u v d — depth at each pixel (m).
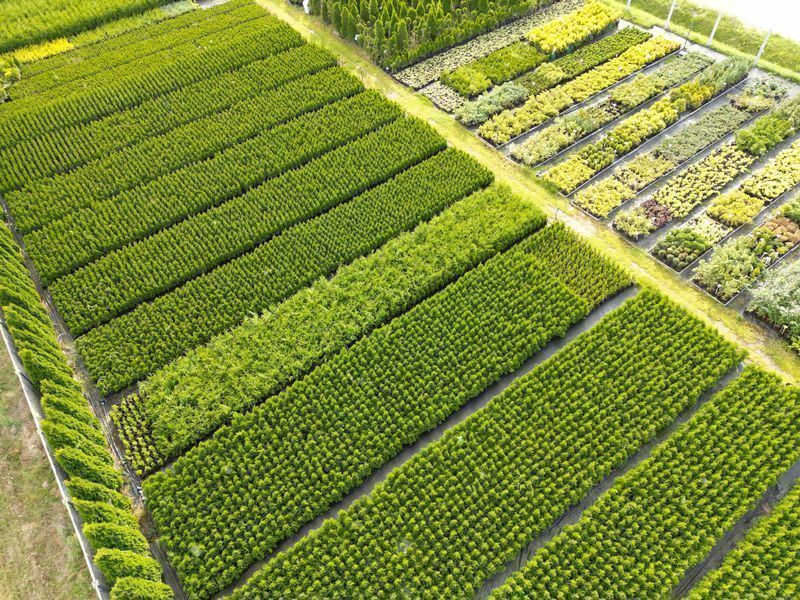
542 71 39.56
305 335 26.31
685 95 36.88
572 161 33.91
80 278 28.84
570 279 28.33
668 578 19.81
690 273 29.02
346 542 20.66
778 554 20.22
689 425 23.44
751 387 24.42
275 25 44.28
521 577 19.81
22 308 25.95
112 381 25.16
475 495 21.69
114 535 19.78
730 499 21.42
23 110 38.03
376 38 40.97
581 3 45.91
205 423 23.88
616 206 31.58
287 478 22.27
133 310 28.16
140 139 36.19
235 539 21.11
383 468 23.31
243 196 32.28
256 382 24.81
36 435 24.56
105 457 22.89
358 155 34.16
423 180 32.53
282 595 19.84
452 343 26.00
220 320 26.98
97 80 40.41
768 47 41.09
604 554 20.31
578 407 24.02
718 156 33.56
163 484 22.05
